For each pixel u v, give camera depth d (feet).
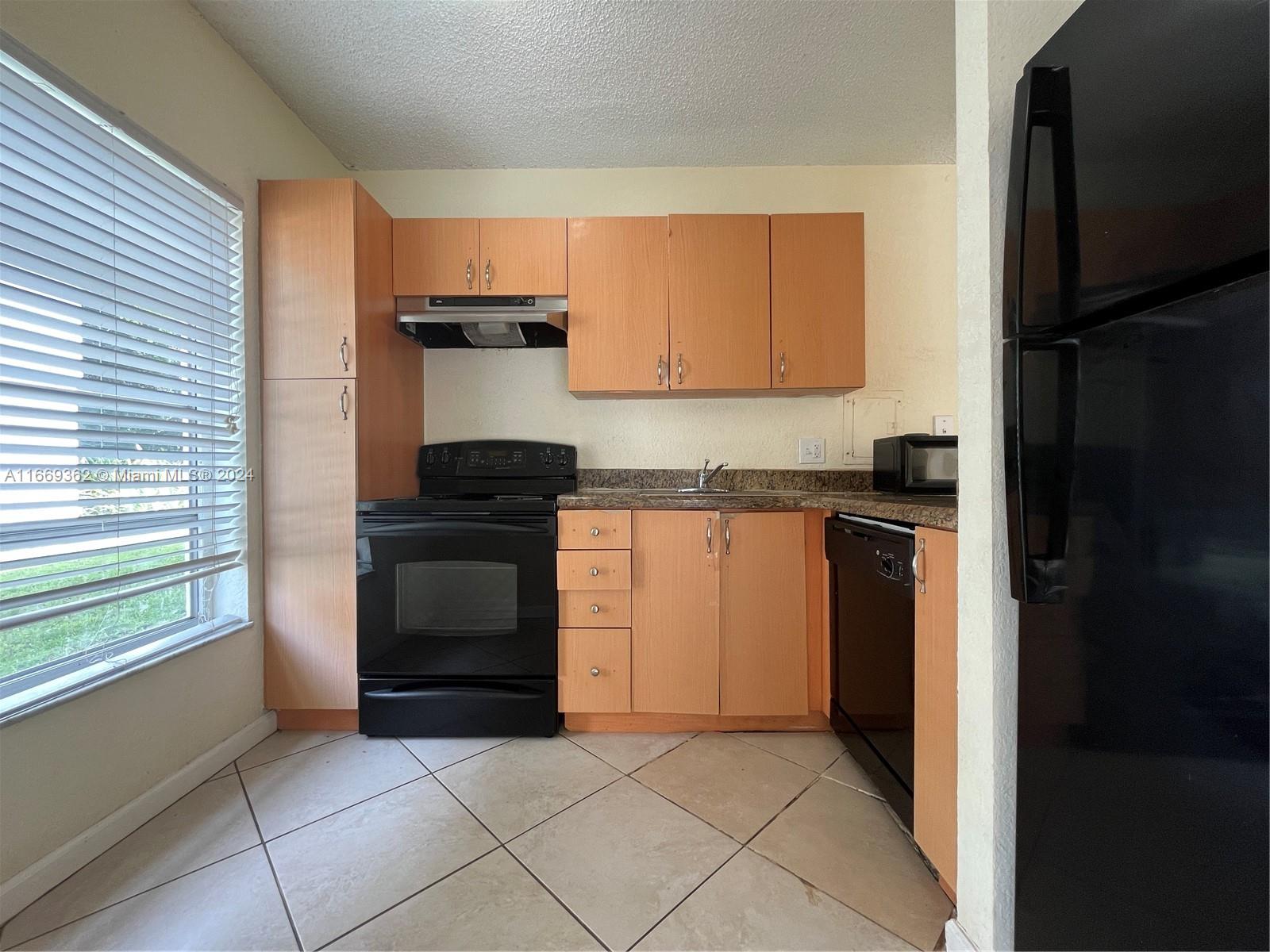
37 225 3.45
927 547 3.49
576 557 5.38
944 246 7.31
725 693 5.44
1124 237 1.90
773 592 5.45
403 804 4.33
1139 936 1.97
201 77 4.76
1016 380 2.40
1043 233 2.24
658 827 4.07
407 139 6.67
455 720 5.43
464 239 6.24
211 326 4.89
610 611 5.43
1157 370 1.86
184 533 4.64
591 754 5.12
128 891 3.42
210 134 4.85
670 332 6.26
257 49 5.16
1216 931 1.72
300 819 4.15
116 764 3.92
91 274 3.78
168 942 3.06
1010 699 2.69
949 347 7.32
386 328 6.08
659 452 7.36
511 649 5.46
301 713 5.63
